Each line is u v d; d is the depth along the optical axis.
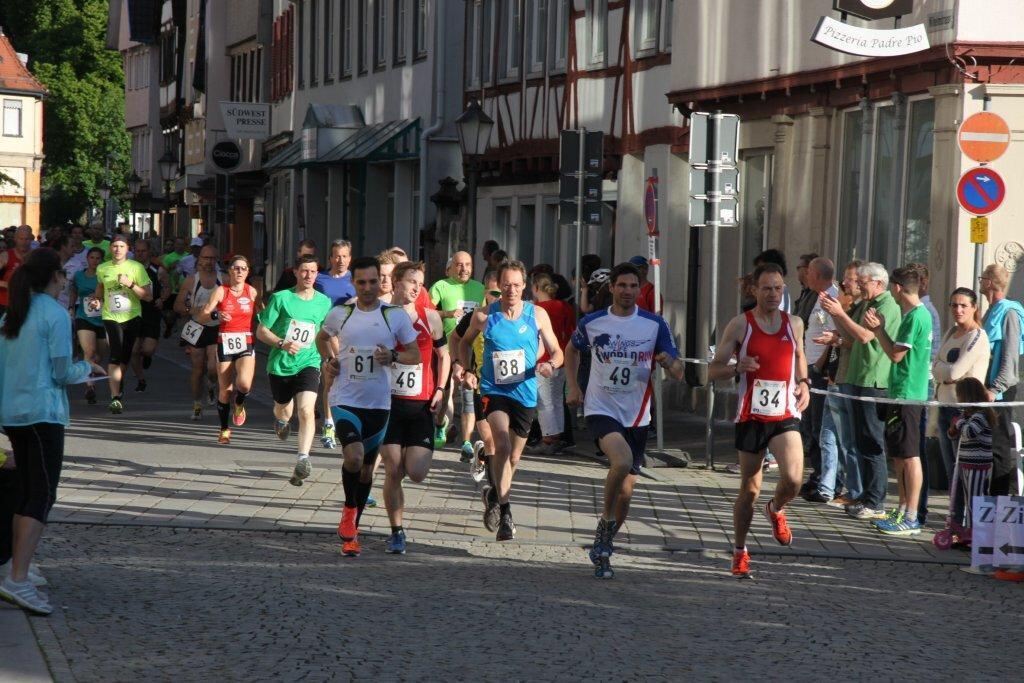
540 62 51.78
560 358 21.06
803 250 35.22
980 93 28.81
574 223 32.47
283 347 25.56
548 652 14.59
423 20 63.91
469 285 29.66
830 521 23.12
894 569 19.67
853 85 32.91
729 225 28.73
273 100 91.38
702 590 17.88
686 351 40.72
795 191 35.66
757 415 18.77
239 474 26.00
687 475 27.61
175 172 122.19
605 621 16.03
